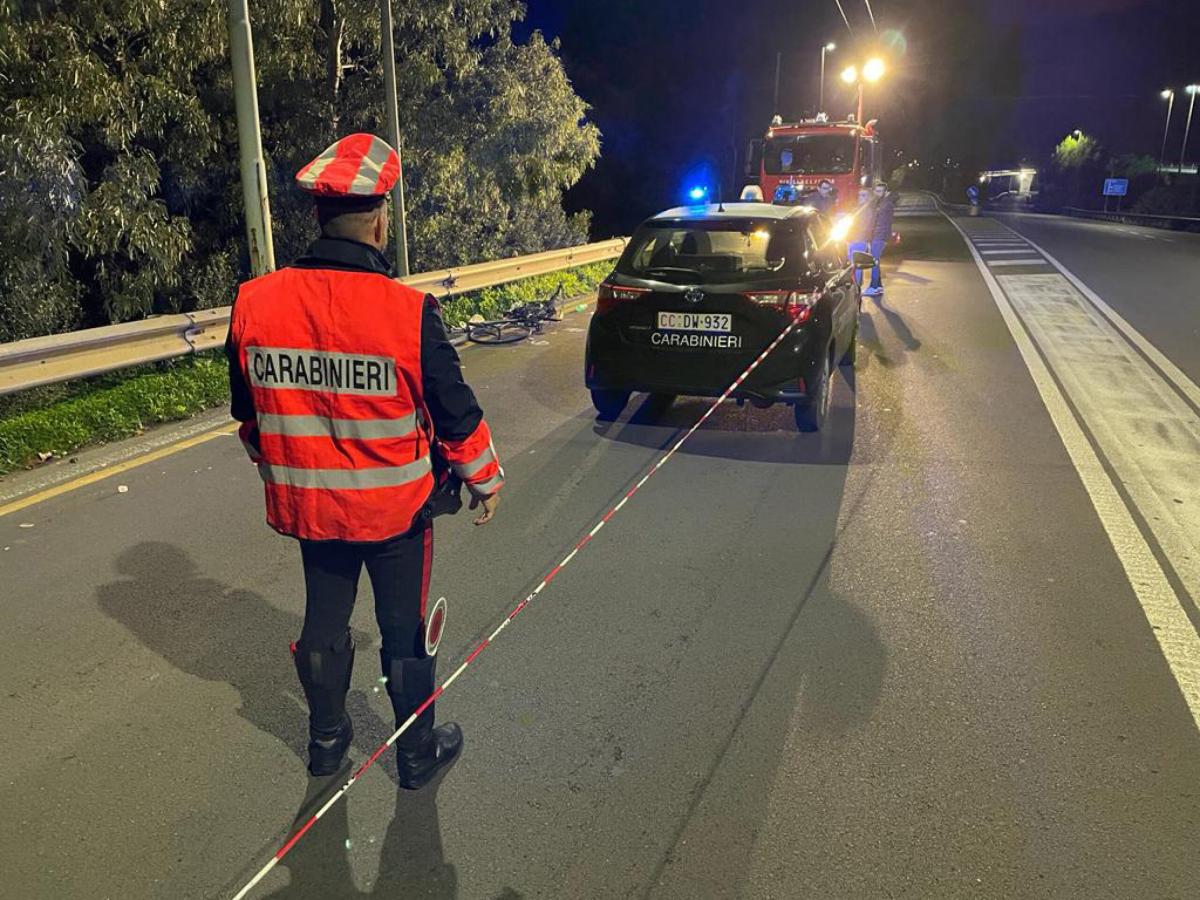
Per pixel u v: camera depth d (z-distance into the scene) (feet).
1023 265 56.70
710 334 19.21
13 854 8.01
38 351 19.25
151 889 7.65
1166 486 17.10
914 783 8.89
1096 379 25.80
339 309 7.36
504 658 11.16
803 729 9.76
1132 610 12.30
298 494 7.81
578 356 29.71
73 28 25.81
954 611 12.30
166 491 16.80
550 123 47.03
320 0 37.22
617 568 13.65
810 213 21.72
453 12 41.52
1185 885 7.63
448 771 9.14
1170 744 9.46
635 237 20.67
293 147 40.11
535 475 17.78
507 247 55.01
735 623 12.01
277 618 12.15
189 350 23.61
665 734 9.70
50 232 24.56
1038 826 8.31
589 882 7.75
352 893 7.63
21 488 16.89
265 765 9.25
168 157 31.78
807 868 7.86
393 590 8.32
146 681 10.67
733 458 18.80
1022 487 16.99
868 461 18.60
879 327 34.22
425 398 7.68
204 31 28.76
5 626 11.85
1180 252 67.67
